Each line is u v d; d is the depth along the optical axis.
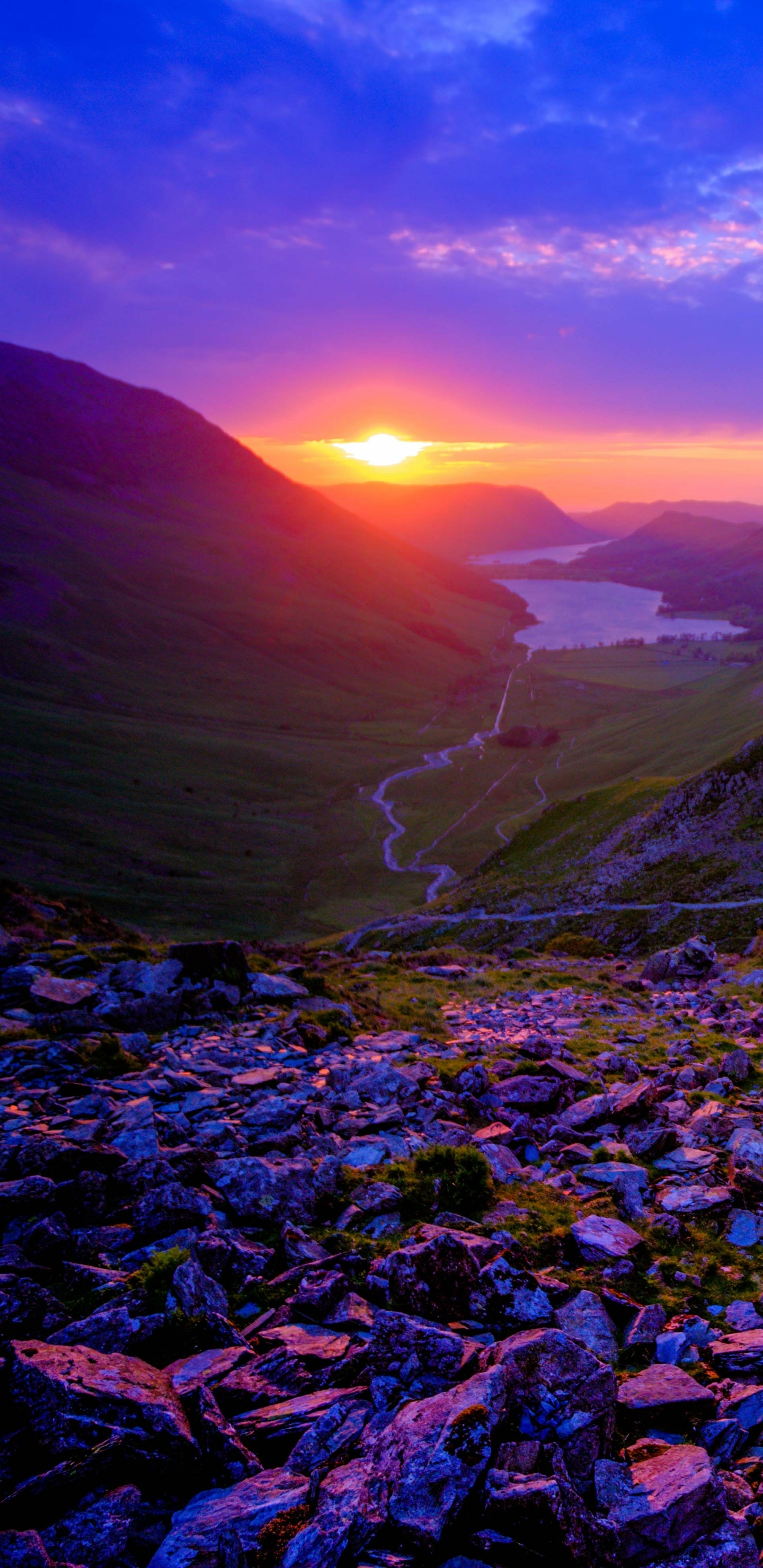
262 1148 12.74
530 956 51.06
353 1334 8.28
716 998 31.58
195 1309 8.35
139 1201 10.25
